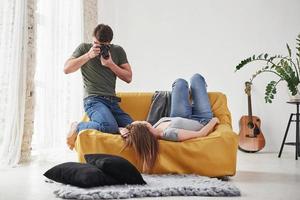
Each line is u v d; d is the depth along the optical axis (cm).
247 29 489
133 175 200
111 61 276
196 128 258
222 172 238
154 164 240
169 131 247
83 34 431
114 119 268
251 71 485
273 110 478
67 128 384
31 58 335
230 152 242
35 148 348
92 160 212
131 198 176
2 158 290
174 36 506
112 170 198
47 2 363
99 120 261
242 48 489
